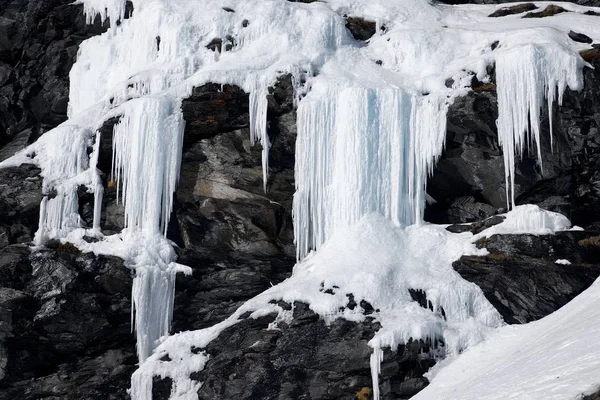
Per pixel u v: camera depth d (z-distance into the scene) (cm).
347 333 2020
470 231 2242
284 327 2058
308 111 2288
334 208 2267
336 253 2194
